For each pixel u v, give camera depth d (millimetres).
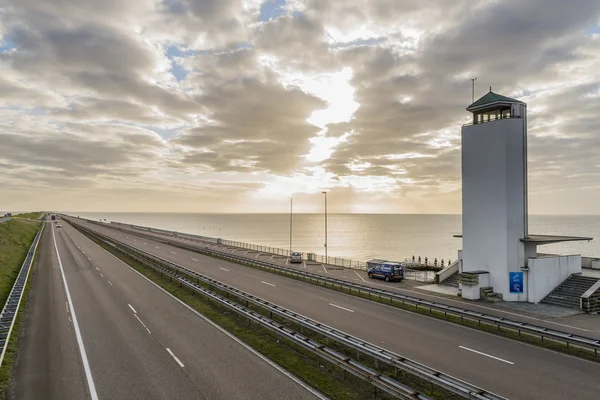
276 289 32812
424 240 140250
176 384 13953
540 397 13180
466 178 31750
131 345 18016
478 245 30766
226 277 38625
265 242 131375
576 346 18562
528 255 29484
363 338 19547
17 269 40281
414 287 34375
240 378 14547
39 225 121062
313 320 21641
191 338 19172
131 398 12914
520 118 29484
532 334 20469
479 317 21812
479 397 11945
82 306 25375
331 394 13352
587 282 28203
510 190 29031
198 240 85938
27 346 17797
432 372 13695
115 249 60406
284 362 16172
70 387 13703
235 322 22219
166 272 36719
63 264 44688
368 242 132250
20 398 12930
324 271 44594
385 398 13117
